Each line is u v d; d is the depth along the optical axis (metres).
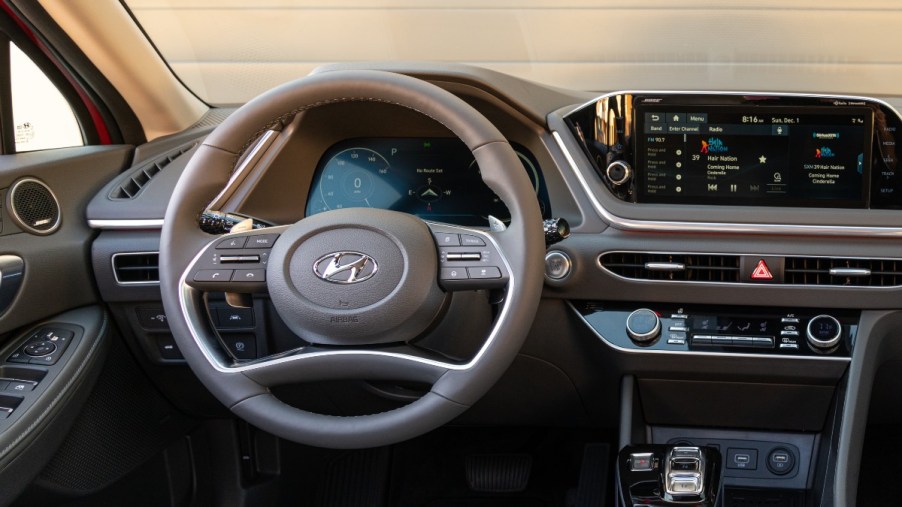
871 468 1.90
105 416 1.50
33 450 1.26
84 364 1.38
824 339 1.44
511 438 2.05
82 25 1.51
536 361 1.58
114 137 1.71
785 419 1.56
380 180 1.63
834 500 1.44
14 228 1.36
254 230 1.17
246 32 2.19
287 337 1.48
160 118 1.73
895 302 1.42
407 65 1.49
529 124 1.52
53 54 1.55
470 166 1.60
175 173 1.57
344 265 1.11
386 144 1.61
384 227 1.13
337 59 2.50
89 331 1.44
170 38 1.78
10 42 1.48
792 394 1.53
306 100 1.13
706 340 1.47
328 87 1.12
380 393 1.42
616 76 1.80
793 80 1.71
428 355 1.12
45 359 1.36
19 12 1.45
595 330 1.49
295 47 2.38
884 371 1.56
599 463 1.89
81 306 1.50
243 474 1.82
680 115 1.49
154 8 1.72
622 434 1.52
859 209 1.46
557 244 1.47
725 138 1.48
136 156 1.69
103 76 1.61
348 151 1.62
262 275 1.15
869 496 1.86
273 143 1.54
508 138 1.56
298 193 1.62
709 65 2.02
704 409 1.58
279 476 1.85
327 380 1.14
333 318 1.10
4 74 1.44
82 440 1.44
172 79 1.75
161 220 1.47
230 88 1.92
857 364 1.44
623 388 1.54
